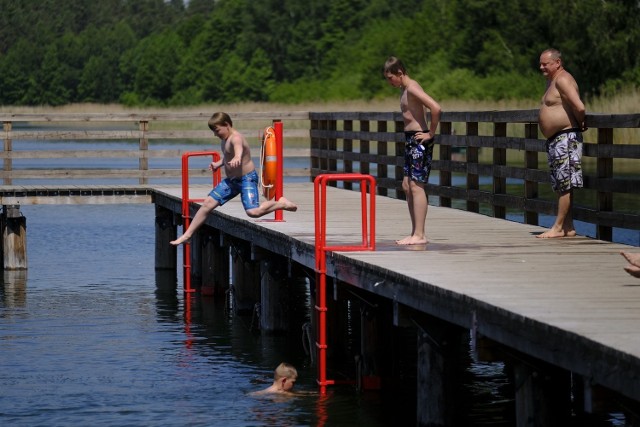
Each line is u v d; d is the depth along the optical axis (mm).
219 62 194375
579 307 11797
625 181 18781
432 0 145500
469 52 120312
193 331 21688
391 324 17188
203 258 26141
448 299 12898
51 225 40688
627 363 9430
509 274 14352
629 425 10258
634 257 12586
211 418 15336
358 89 151875
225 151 19453
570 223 18969
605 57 94812
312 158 35750
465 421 15227
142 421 15188
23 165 65750
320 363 16922
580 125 18641
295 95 171875
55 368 18328
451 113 25484
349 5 185500
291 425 14984
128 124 140875
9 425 15055
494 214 23922
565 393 12422
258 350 19906
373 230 16859
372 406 16000
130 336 21078
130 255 32750
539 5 110125
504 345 12102
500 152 23484
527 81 108812
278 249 19531
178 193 28734
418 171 17484
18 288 26766
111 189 30719
